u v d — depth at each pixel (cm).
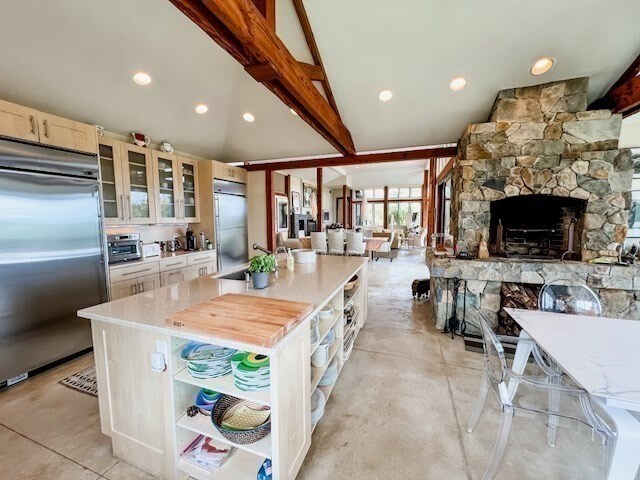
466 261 297
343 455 151
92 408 187
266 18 178
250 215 548
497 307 301
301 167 517
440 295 318
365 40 240
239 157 487
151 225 390
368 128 370
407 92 298
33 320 221
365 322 343
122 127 330
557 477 139
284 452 117
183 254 378
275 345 106
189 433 137
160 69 266
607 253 275
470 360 253
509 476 139
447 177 554
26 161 212
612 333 149
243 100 333
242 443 119
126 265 297
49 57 223
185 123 364
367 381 220
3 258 203
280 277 220
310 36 238
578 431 166
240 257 512
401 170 1101
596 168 273
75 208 245
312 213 1098
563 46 233
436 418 179
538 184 289
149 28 221
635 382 105
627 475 102
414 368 239
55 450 153
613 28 216
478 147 307
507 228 338
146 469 140
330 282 203
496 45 236
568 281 197
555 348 132
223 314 129
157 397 132
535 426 173
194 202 432
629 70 255
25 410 184
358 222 1376
